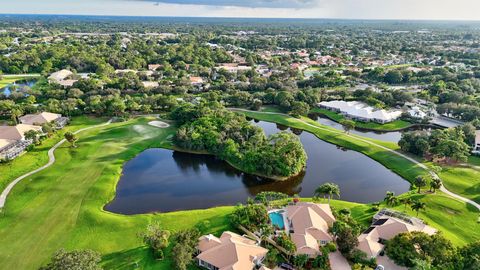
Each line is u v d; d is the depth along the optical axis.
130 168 112.62
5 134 122.75
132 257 68.06
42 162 109.19
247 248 66.25
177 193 97.75
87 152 117.81
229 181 106.06
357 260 65.50
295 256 65.56
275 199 90.94
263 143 120.44
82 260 54.00
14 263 66.00
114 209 88.19
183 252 63.53
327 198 93.81
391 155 120.94
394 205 86.69
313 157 123.75
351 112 166.62
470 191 94.38
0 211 82.25
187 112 145.25
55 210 83.62
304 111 169.50
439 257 62.00
